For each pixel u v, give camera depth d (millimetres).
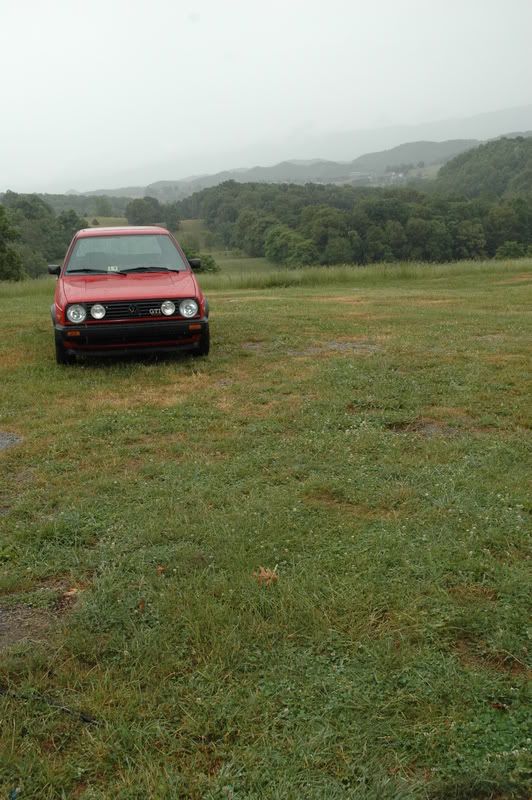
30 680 2805
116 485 4883
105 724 2553
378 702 2645
